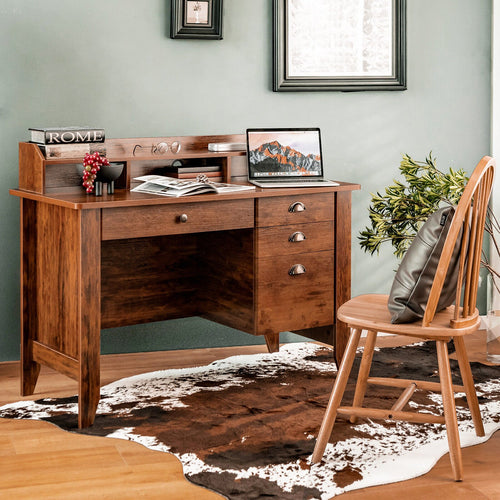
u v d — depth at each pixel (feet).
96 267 8.46
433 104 12.79
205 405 9.04
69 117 10.73
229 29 11.44
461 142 13.06
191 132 11.44
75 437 8.11
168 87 11.22
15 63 10.37
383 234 11.29
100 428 8.34
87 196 8.90
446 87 12.83
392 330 7.11
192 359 11.07
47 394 9.52
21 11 10.32
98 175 9.05
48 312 9.18
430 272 7.06
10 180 10.52
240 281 10.00
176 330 11.58
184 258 10.79
